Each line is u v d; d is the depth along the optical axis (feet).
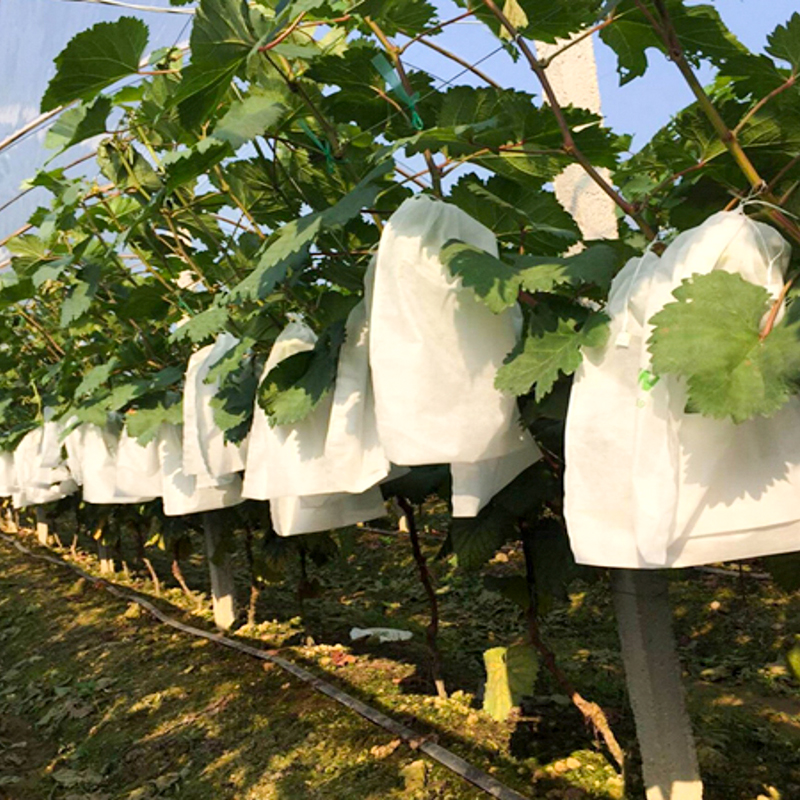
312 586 15.58
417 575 21.35
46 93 7.08
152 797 11.15
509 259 7.02
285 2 6.24
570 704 11.68
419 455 5.77
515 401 6.14
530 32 6.39
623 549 5.11
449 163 6.95
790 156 6.13
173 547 19.24
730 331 4.48
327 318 8.75
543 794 9.21
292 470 7.84
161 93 9.07
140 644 18.10
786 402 4.60
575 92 8.42
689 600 16.83
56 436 20.24
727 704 11.83
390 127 7.66
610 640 15.34
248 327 9.91
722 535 4.80
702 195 6.70
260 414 8.52
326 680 13.61
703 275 4.65
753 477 4.77
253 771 11.12
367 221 8.36
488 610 17.90
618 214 9.76
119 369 13.21
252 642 16.38
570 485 5.35
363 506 8.98
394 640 15.79
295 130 8.44
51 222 10.32
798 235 5.14
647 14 5.24
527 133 6.27
